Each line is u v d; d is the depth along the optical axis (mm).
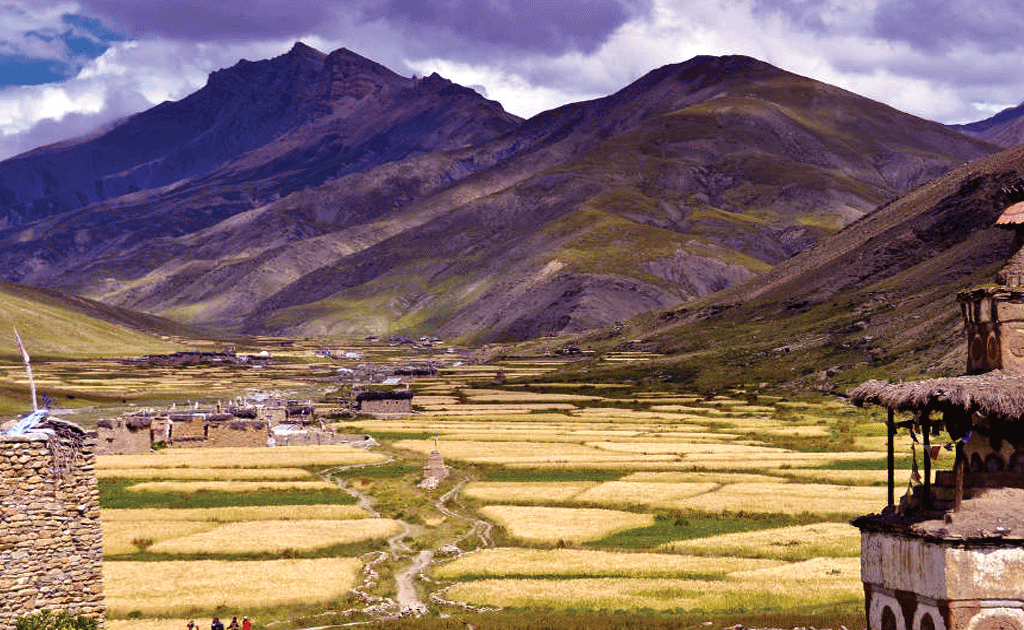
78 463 35188
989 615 21094
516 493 110000
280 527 92875
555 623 59500
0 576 34156
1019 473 22328
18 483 34500
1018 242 23406
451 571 75688
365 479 121938
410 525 96250
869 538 23719
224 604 66312
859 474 118125
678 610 63719
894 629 22891
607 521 94625
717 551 81500
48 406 36438
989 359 23062
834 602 64188
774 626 56094
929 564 21656
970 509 22016
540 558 79250
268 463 133875
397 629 59500
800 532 87562
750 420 183625
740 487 110812
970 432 22141
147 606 65438
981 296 23047
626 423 181375
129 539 86562
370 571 76625
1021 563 21109
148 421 150000
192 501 107000
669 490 109625
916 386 23000
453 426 178375
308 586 70562
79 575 34969
